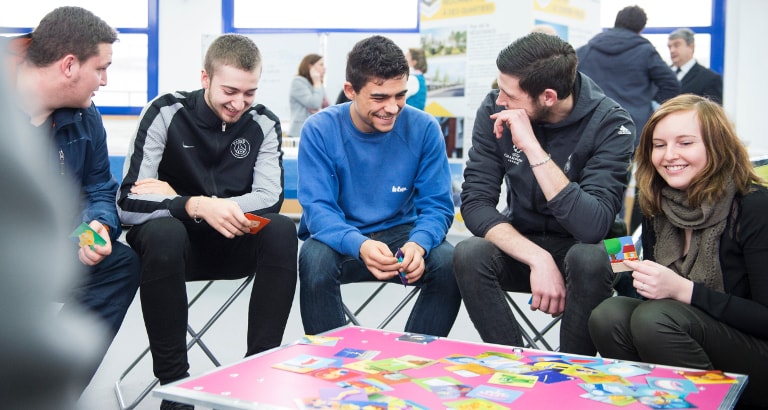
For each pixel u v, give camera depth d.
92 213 1.87
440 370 1.24
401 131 2.07
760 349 1.46
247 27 7.08
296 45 6.73
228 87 1.95
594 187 1.84
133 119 7.07
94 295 1.75
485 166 2.03
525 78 1.83
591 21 5.20
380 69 1.86
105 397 1.99
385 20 6.97
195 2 7.02
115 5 7.00
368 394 1.10
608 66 4.00
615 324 1.53
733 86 6.51
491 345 1.44
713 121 1.50
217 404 1.06
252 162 2.12
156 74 7.07
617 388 1.14
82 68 1.73
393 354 1.36
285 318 1.78
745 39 6.42
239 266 2.02
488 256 1.79
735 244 1.50
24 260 0.37
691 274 1.54
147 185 1.91
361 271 1.97
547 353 1.38
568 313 1.72
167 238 1.68
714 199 1.50
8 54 0.40
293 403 1.05
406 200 2.10
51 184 0.39
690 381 1.18
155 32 7.02
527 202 1.97
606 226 1.79
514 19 4.86
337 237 1.86
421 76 5.24
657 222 1.65
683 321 1.43
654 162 1.58
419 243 1.88
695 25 6.54
